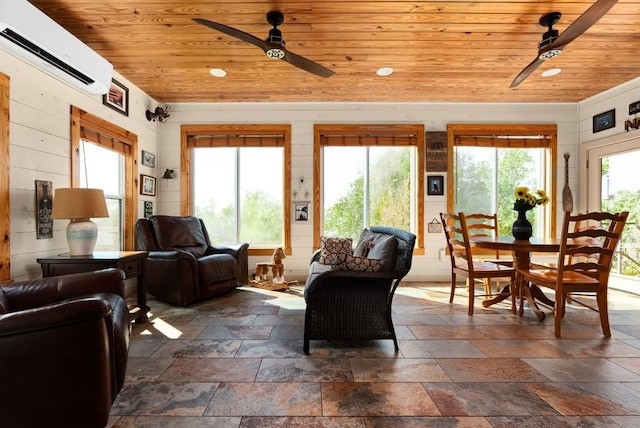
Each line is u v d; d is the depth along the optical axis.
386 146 4.65
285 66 3.49
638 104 3.78
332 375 1.91
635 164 3.84
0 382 1.21
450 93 4.26
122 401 1.65
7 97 2.29
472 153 4.68
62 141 2.83
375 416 1.54
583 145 4.48
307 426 1.47
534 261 4.61
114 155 3.75
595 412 1.57
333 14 2.56
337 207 4.71
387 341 2.43
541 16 2.59
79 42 2.59
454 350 2.27
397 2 2.42
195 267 3.37
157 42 2.98
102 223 3.59
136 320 2.81
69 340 1.27
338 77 3.76
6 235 2.27
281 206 4.73
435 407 1.61
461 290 4.03
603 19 2.59
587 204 4.43
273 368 2.00
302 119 4.62
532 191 4.71
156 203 4.56
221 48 3.10
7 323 1.21
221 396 1.70
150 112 4.30
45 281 1.99
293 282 4.33
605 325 2.52
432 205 4.61
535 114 4.62
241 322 2.83
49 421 1.26
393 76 3.74
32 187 2.53
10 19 2.02
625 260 3.94
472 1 2.41
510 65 3.46
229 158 4.75
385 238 2.49
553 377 1.90
